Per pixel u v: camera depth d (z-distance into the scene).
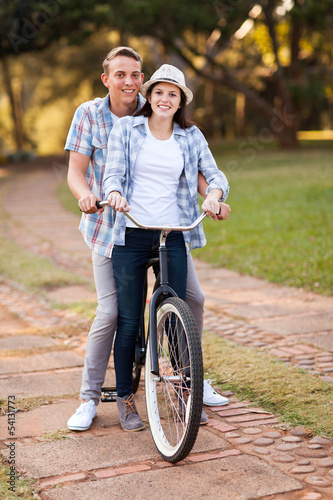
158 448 5.10
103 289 5.70
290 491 4.44
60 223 21.59
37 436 5.49
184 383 5.21
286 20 44.66
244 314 9.71
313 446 5.10
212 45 46.34
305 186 23.89
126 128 5.35
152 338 5.23
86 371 5.82
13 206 26.52
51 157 61.25
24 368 7.42
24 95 91.00
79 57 66.38
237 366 7.11
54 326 9.34
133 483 4.60
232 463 4.88
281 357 7.56
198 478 4.65
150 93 5.31
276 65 45.38
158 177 5.37
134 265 5.47
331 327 8.84
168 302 5.16
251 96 47.81
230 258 14.15
